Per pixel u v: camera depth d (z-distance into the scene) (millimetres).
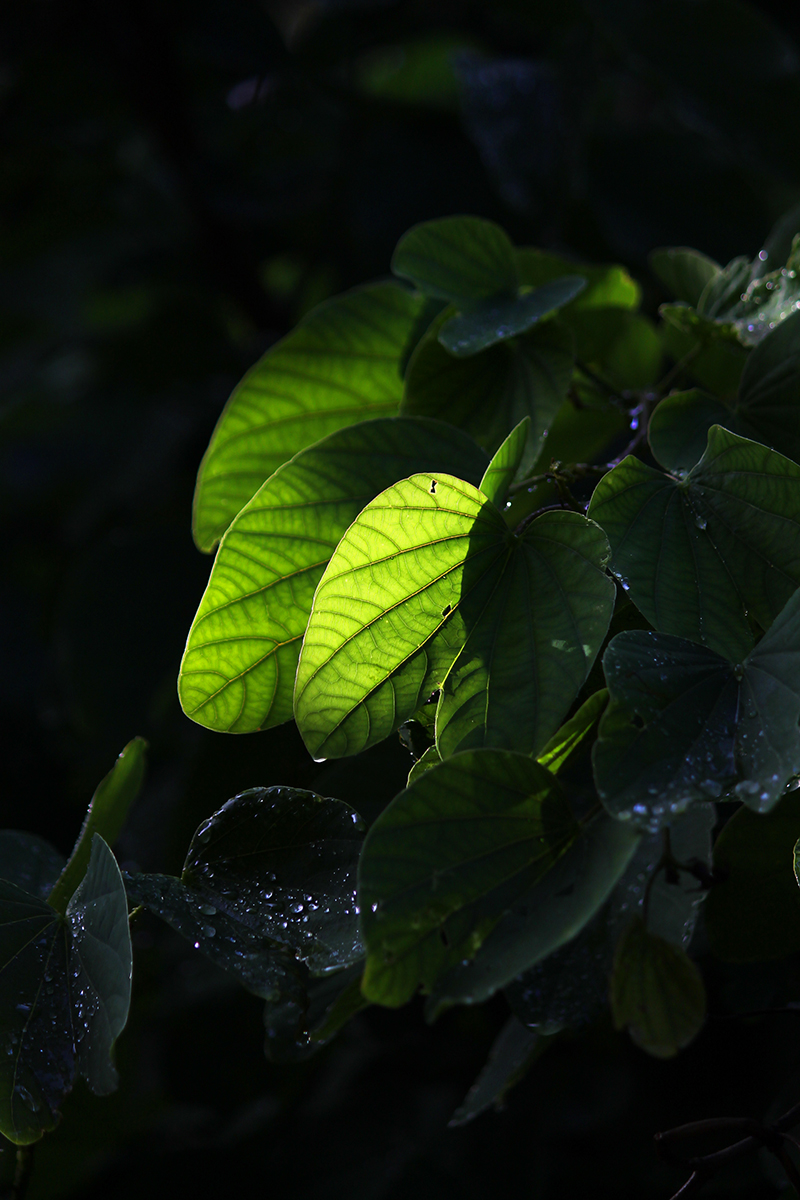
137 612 1961
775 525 1057
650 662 1023
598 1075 1532
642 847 1062
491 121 1829
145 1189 1720
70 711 1973
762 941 1069
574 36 1913
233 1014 1631
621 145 2012
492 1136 1562
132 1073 1646
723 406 1129
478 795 1020
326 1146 1719
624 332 1275
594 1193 1429
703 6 1690
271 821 1070
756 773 1000
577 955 1055
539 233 1865
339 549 1037
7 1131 1039
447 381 1179
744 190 1985
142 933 1461
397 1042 1694
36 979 1063
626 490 1069
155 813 1664
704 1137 1314
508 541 1059
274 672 1090
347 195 2184
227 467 1219
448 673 1049
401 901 1004
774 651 1024
